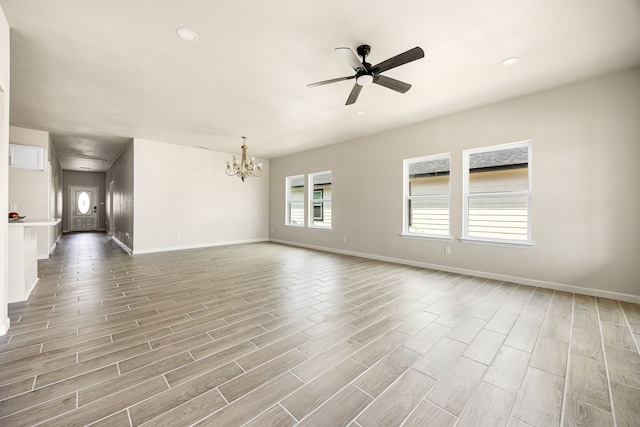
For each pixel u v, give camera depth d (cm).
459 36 244
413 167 509
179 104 399
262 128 520
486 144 403
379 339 222
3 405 144
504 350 205
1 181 219
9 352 197
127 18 221
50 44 254
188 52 268
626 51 267
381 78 255
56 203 790
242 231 795
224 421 136
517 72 307
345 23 227
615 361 191
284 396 154
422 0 202
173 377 171
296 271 451
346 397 154
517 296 326
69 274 420
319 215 700
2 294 222
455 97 374
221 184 748
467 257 430
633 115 302
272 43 254
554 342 217
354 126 505
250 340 219
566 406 148
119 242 770
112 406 145
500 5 207
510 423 137
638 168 300
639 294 301
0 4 203
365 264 507
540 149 358
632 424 136
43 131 538
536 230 363
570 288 340
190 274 428
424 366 185
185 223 683
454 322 254
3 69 213
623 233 308
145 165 617
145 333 229
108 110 424
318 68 299
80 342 213
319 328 241
